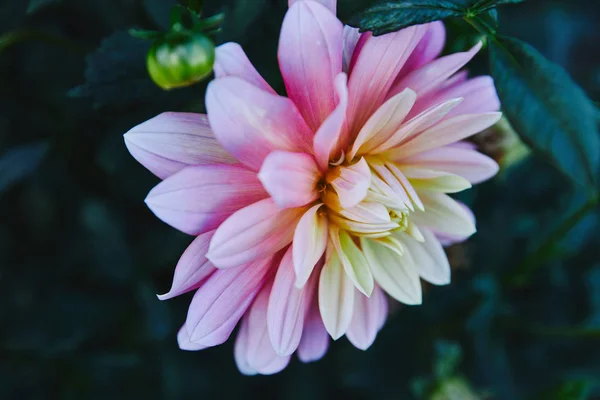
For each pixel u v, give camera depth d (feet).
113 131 1.33
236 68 0.97
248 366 1.08
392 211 1.05
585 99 1.02
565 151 1.01
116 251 1.44
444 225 1.09
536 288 1.65
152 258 1.43
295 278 1.03
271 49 1.21
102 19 1.43
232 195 1.00
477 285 1.50
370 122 1.00
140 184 1.40
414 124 1.00
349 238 1.07
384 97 1.04
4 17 1.43
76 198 1.49
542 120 1.02
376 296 1.10
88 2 1.41
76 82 1.44
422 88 1.04
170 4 1.24
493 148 1.22
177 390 1.54
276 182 0.95
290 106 0.97
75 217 1.50
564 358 1.64
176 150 1.02
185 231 1.00
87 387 1.57
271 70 1.21
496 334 1.58
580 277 1.65
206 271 1.02
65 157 1.45
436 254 1.10
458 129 1.04
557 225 1.58
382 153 1.07
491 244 1.58
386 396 1.53
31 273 1.54
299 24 0.96
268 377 1.59
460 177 1.05
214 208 1.00
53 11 1.43
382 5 1.00
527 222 1.59
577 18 1.75
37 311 1.52
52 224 1.51
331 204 1.05
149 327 1.44
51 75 1.45
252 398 1.58
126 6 1.40
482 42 1.08
